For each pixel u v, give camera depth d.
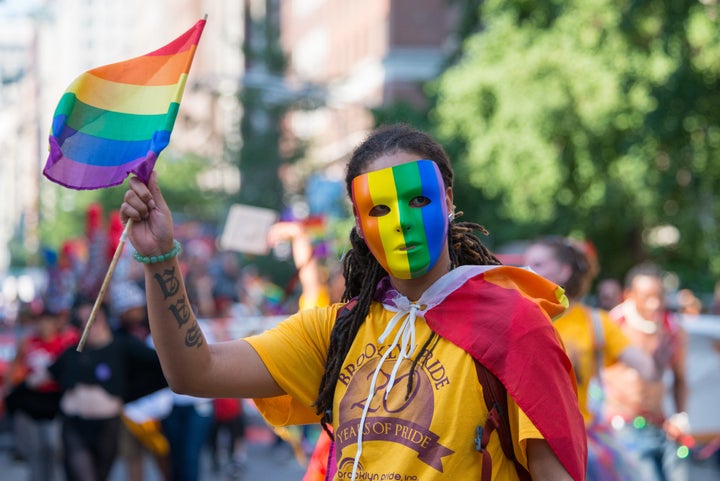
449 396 4.41
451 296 4.53
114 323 15.70
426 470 4.37
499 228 35.75
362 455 4.50
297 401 5.02
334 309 4.94
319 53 102.12
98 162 4.66
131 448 15.29
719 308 25.50
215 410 20.02
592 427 9.73
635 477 9.84
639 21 28.67
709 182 28.41
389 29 79.19
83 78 4.74
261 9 58.38
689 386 16.02
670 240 35.72
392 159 4.68
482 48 34.50
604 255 36.25
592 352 9.53
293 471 21.30
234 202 55.34
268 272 49.34
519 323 4.42
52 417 16.61
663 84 25.64
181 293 4.66
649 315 12.38
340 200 40.97
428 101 43.47
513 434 4.44
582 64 31.45
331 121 83.19
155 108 4.71
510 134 32.72
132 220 4.57
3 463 22.61
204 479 20.25
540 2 33.16
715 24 25.83
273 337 4.91
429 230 4.55
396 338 4.57
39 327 16.97
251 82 52.78
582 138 31.91
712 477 19.39
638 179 30.00
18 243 159.00
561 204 33.47
